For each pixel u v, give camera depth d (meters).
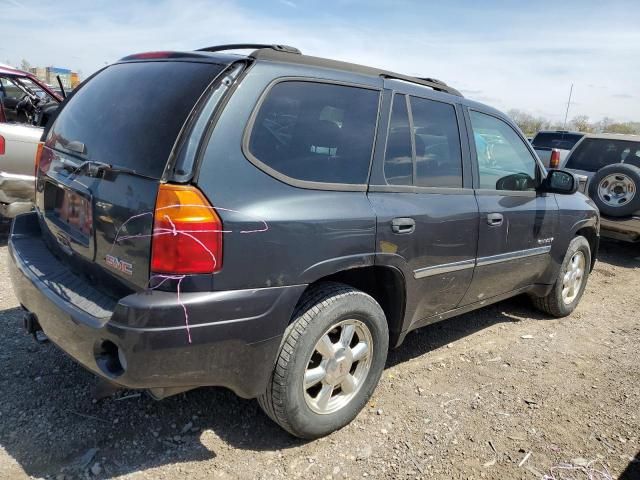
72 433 2.59
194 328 2.09
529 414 3.10
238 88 2.26
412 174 3.01
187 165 2.09
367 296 2.73
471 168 3.44
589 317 4.91
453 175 3.30
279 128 2.39
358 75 2.80
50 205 2.94
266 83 2.35
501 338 4.23
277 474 2.44
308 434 2.63
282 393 2.43
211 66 2.34
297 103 2.48
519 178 3.92
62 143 2.83
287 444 2.65
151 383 2.11
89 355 2.20
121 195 2.22
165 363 2.08
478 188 3.49
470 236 3.34
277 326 2.32
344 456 2.60
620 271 6.81
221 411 2.88
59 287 2.46
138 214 2.13
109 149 2.39
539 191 4.13
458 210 3.22
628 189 6.97
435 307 3.32
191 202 2.06
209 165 2.12
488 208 3.48
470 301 3.64
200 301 2.09
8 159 5.45
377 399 3.13
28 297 2.60
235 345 2.21
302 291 2.40
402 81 3.11
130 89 2.56
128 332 2.02
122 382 2.11
